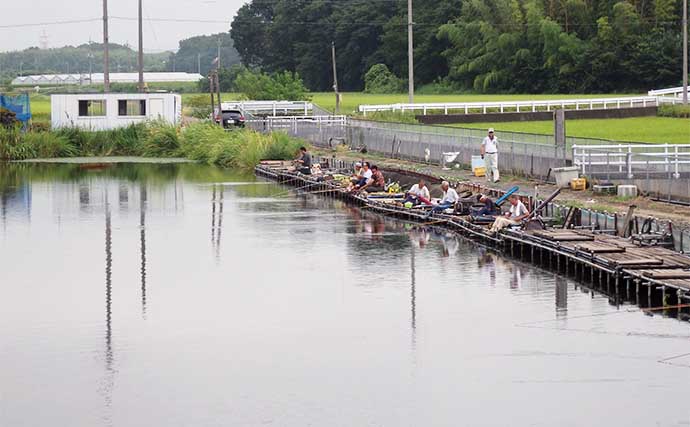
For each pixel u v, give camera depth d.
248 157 89.88
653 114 124.50
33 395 29.34
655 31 182.38
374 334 34.53
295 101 150.12
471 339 33.75
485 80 196.25
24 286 41.91
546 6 194.62
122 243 51.34
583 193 56.06
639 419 27.23
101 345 33.75
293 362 31.84
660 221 44.38
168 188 74.75
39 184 77.69
